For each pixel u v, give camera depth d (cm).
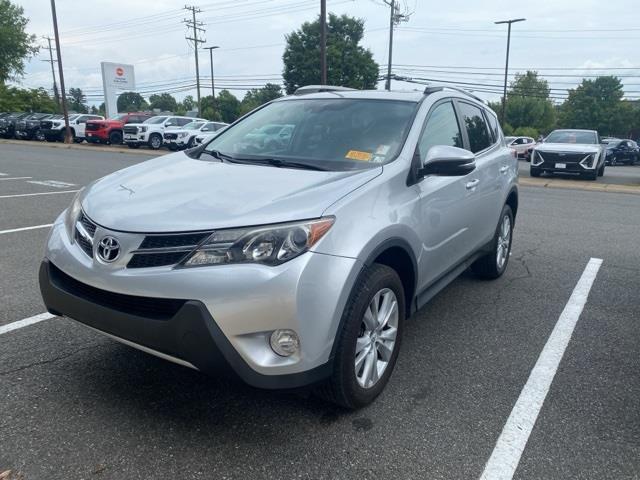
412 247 334
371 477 257
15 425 287
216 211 272
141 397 319
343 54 4612
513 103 8181
